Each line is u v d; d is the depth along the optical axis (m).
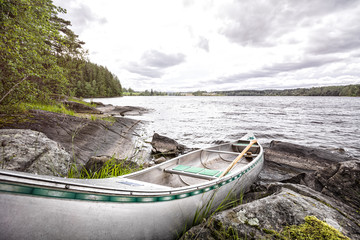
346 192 3.79
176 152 8.98
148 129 14.57
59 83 7.95
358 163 4.11
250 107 46.97
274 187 3.93
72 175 3.86
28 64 5.21
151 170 3.51
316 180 4.70
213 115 27.88
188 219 2.72
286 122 21.00
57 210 1.62
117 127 11.35
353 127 17.69
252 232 2.29
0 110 5.56
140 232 2.18
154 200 2.29
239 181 3.95
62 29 10.62
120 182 2.49
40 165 3.37
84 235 1.78
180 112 32.25
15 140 3.48
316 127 17.70
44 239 1.57
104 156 5.59
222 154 6.27
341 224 2.47
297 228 2.30
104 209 1.88
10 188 1.42
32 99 5.91
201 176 3.47
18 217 1.46
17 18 4.93
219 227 2.41
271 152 7.76
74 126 7.66
